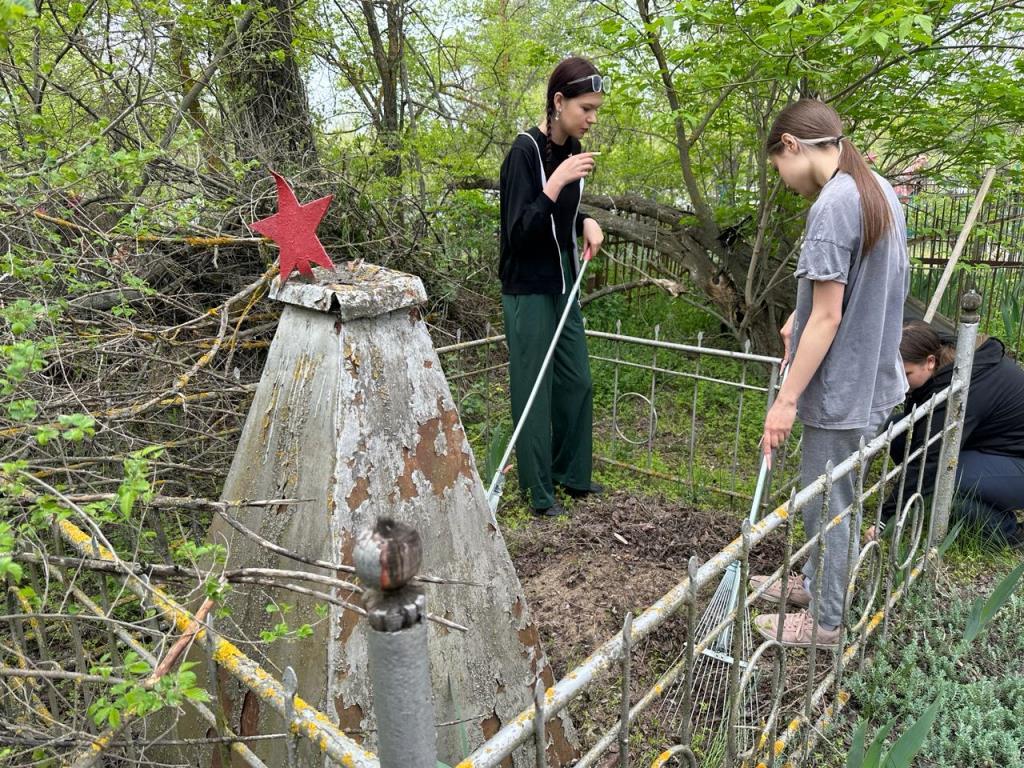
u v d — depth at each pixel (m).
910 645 2.40
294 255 1.68
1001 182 4.77
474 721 1.77
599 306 6.51
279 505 1.66
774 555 3.11
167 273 3.51
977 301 2.57
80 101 3.53
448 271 5.55
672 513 3.46
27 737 1.44
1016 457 3.09
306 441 1.62
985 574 2.93
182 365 2.45
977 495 3.06
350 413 1.58
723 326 6.21
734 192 5.92
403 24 6.69
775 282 5.17
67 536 1.53
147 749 1.87
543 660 1.94
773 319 5.62
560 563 3.05
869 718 2.16
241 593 1.72
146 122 4.11
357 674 1.55
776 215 5.13
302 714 1.06
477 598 1.80
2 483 1.29
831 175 2.16
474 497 1.81
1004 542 3.10
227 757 1.31
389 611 0.75
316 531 1.57
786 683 2.32
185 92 4.63
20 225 2.30
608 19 4.57
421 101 7.56
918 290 5.59
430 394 1.74
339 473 1.55
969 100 4.23
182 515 2.85
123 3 3.34
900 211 2.19
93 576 2.28
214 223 3.74
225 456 2.82
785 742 1.95
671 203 7.64
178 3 4.02
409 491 1.67
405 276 1.72
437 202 6.14
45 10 3.51
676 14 3.69
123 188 3.28
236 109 4.80
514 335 3.29
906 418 2.30
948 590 2.81
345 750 0.99
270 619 1.66
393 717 0.79
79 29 3.57
